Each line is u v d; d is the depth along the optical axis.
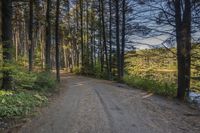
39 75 20.58
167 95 20.05
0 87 14.52
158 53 20.33
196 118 12.23
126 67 41.50
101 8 46.00
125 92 21.56
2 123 9.88
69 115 12.01
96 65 50.28
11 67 13.57
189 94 18.33
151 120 11.45
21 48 53.47
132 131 9.70
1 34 14.45
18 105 12.23
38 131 9.39
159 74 25.11
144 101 16.73
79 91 22.08
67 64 71.75
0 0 15.05
